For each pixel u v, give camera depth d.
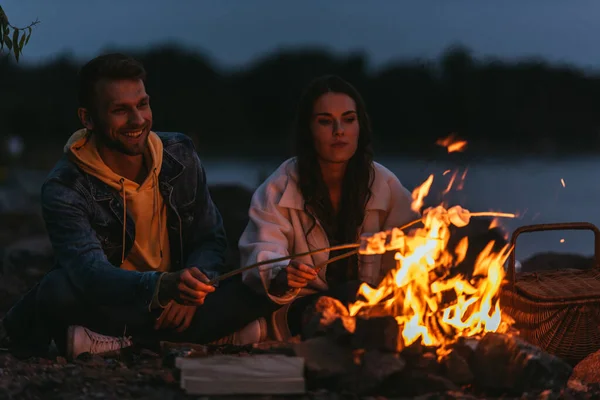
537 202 12.52
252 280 4.08
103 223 4.18
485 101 34.53
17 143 22.14
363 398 3.20
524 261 6.55
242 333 4.20
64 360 3.96
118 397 3.27
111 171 4.16
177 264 4.50
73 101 33.41
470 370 3.39
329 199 4.42
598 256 4.23
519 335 3.93
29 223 9.95
